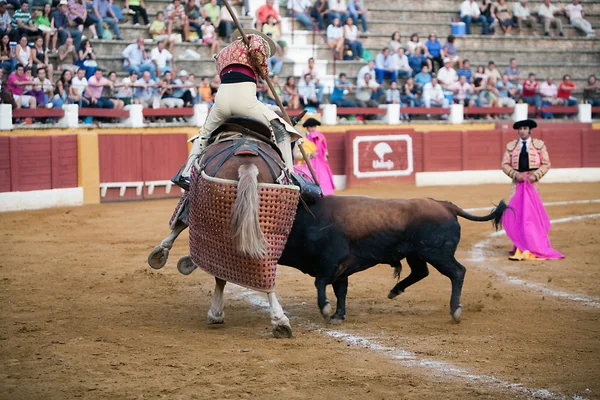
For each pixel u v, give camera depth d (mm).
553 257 19500
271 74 36156
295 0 41062
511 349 11211
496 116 41156
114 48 34969
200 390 9234
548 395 9148
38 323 12664
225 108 12195
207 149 12008
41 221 25438
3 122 28125
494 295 15070
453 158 39125
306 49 40250
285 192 11461
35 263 18281
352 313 13727
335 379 9680
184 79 33969
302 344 11438
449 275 12664
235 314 13617
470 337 11914
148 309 13938
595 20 49062
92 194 30547
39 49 30594
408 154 37938
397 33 40062
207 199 11359
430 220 12469
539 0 48281
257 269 11438
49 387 9336
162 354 10828
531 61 45750
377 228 12461
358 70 40750
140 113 32188
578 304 14469
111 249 20453
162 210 28719
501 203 12836
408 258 13422
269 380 9625
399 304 14500
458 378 9781
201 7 38219
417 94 39719
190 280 16688
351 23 41000
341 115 37906
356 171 36906
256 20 38906
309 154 21172
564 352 11047
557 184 39688
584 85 46188
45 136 28844
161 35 36312
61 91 30391
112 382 9539
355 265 12633
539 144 19578
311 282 16562
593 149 41531
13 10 32062
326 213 12547
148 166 32219
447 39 42125
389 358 10711
